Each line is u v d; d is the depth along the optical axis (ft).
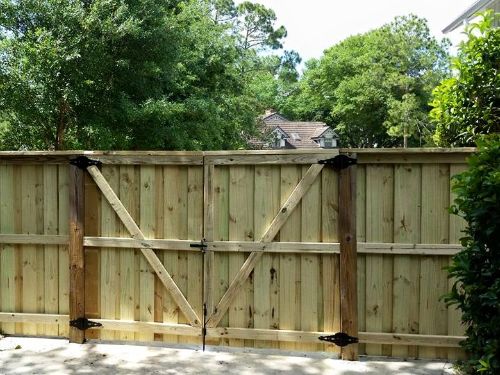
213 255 16.34
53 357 15.81
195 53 48.75
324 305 15.80
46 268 17.43
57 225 17.28
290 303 15.99
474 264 12.20
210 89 52.95
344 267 15.53
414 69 121.60
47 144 37.73
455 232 15.20
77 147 39.17
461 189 12.23
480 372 12.42
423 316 15.43
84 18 34.35
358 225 15.64
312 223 15.81
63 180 17.21
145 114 37.78
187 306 16.46
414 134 106.52
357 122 127.85
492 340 11.57
